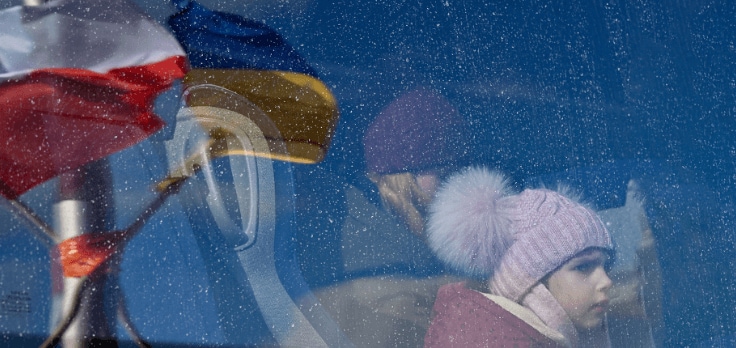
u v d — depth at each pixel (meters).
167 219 1.23
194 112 1.28
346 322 1.41
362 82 1.53
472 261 1.55
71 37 1.16
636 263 1.72
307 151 1.42
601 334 1.61
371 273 1.46
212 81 1.31
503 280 1.54
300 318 1.35
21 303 1.10
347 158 1.48
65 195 1.14
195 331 1.23
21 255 1.11
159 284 1.21
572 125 1.78
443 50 1.65
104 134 1.18
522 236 1.56
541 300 1.54
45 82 1.13
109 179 1.18
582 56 1.83
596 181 1.76
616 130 1.83
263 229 1.33
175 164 1.25
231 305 1.28
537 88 1.74
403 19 1.58
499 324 1.51
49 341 1.11
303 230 1.40
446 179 1.58
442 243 1.53
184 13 1.31
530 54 1.74
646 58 1.91
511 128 1.69
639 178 1.81
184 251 1.24
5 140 1.11
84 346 1.12
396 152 1.52
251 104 1.35
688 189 1.88
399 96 1.56
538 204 1.59
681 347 1.74
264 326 1.31
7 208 1.10
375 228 1.48
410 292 1.49
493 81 1.69
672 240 1.80
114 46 1.19
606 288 1.59
